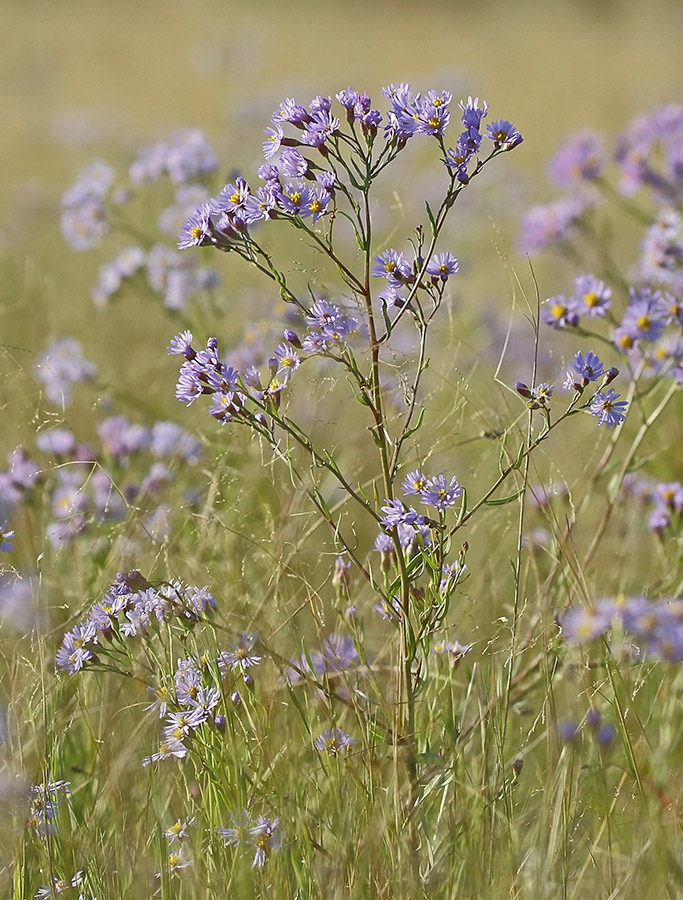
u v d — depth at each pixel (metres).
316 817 2.15
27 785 2.16
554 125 7.35
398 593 2.22
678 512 2.38
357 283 2.18
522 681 2.32
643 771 2.23
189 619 2.19
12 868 2.15
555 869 2.15
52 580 2.33
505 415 2.47
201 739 2.18
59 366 2.64
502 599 2.40
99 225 2.78
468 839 2.13
